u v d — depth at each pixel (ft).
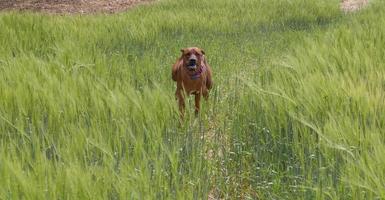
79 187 14.93
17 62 29.25
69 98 23.38
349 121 19.22
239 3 68.80
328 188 16.66
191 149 21.81
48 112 23.38
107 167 16.98
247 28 55.36
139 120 22.25
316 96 21.90
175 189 17.81
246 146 22.50
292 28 57.26
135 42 45.85
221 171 21.21
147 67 34.96
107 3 82.38
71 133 19.89
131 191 15.55
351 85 22.70
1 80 25.32
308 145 20.31
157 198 17.21
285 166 20.98
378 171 15.98
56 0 82.38
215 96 29.50
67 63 32.42
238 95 28.63
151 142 19.83
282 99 22.22
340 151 18.38
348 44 34.06
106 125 21.76
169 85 32.40
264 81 27.84
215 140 23.47
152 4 71.00
